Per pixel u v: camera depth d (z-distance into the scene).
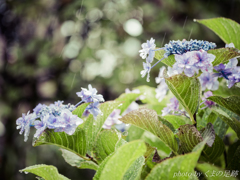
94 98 0.33
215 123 0.40
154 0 1.42
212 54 0.30
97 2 1.39
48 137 0.32
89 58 1.42
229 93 0.43
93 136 0.35
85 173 1.32
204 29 1.39
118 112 0.43
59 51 1.43
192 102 0.34
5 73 1.43
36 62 1.41
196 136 0.31
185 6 1.40
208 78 0.36
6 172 1.32
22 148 1.36
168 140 0.33
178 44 0.32
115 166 0.27
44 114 0.31
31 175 1.34
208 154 0.35
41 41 1.43
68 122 0.30
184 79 0.32
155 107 0.52
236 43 0.44
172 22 1.40
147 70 0.34
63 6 1.43
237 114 0.34
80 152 0.34
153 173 0.26
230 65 0.35
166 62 0.34
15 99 1.40
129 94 0.52
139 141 0.25
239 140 0.37
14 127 1.39
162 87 0.47
